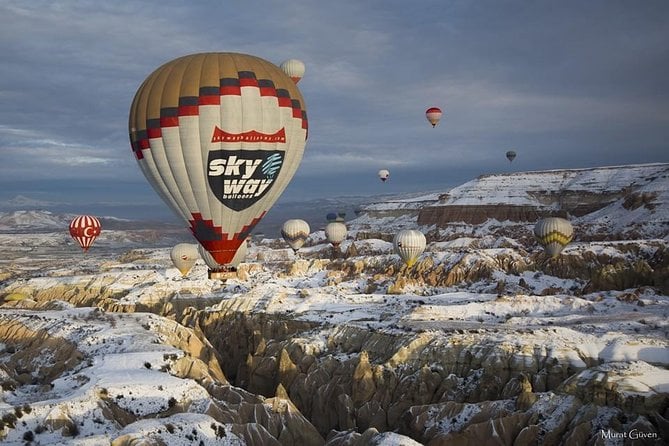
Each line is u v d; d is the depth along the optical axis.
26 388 73.81
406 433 71.25
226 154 82.06
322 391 84.00
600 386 65.56
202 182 83.50
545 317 98.06
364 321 101.50
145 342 87.88
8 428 60.03
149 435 58.03
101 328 93.81
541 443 63.03
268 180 85.69
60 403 64.19
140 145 84.00
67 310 110.88
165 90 81.50
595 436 60.84
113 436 58.06
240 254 91.69
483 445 64.31
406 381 80.56
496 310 102.56
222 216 86.25
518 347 79.12
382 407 79.56
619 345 77.44
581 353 77.19
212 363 95.81
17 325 102.75
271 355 97.31
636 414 62.66
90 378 72.69
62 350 88.56
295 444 69.31
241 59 83.81
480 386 76.50
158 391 69.69
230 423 66.00
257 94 81.88
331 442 66.38
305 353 93.31
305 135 88.25
